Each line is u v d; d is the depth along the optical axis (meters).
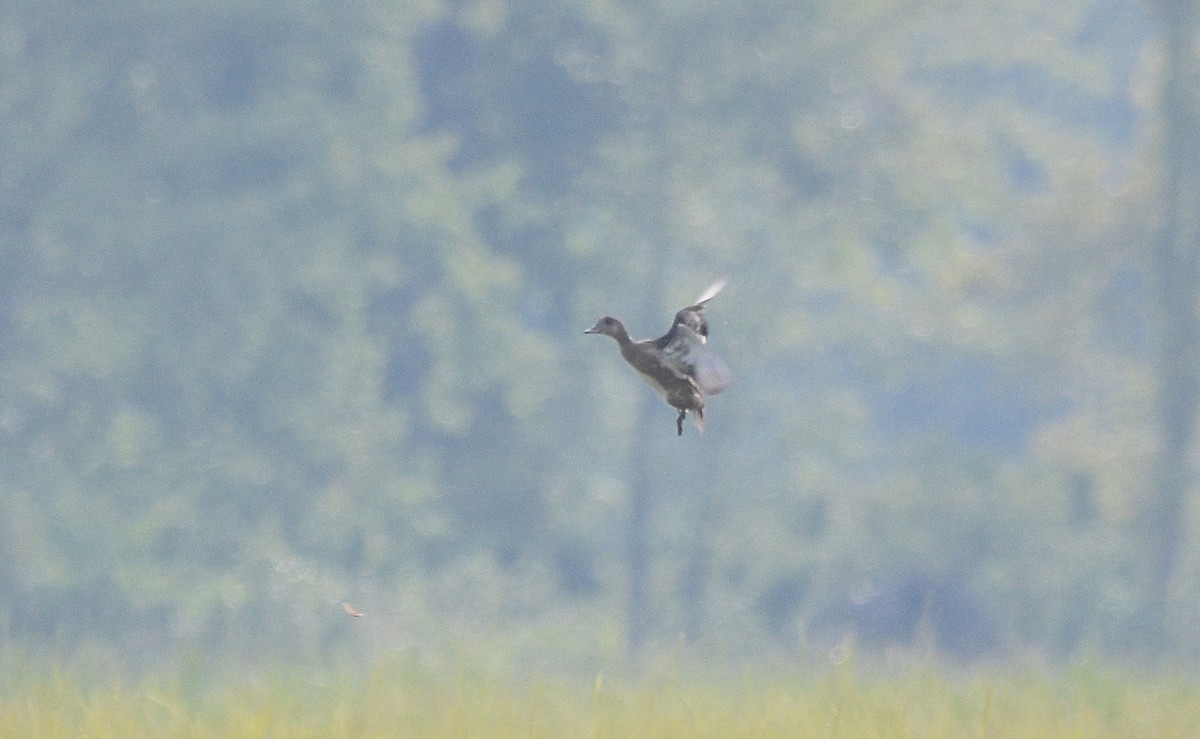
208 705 16.58
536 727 15.15
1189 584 53.88
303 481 50.69
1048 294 59.84
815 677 18.30
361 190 53.50
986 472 54.31
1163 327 56.38
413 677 17.84
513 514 57.31
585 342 59.81
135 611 42.72
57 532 45.50
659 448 59.78
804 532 55.03
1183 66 57.06
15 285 51.28
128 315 50.19
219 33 53.69
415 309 57.84
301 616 42.34
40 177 51.75
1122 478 54.66
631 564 57.28
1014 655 20.89
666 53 60.22
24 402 49.47
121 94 52.75
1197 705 17.72
